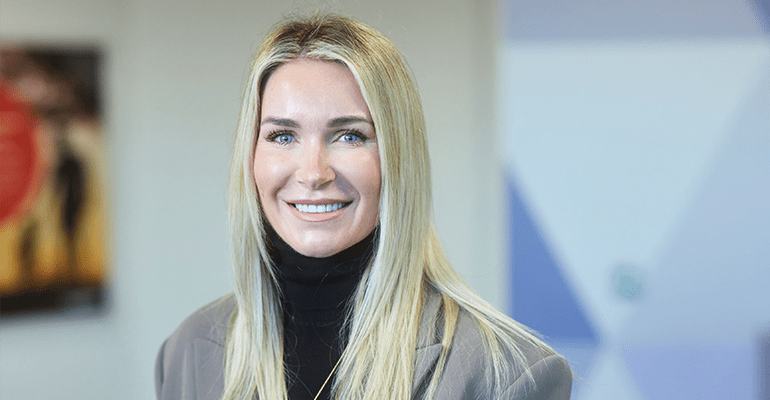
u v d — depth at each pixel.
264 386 1.11
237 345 1.15
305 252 0.99
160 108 3.06
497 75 3.03
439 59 3.04
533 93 3.05
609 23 3.01
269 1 3.04
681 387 3.11
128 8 3.14
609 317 3.12
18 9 3.03
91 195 3.17
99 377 3.26
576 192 3.08
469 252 3.11
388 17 2.96
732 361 3.08
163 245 3.11
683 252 3.07
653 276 3.09
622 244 3.09
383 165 0.97
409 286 1.04
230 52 3.06
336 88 0.94
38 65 3.06
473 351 1.01
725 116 3.01
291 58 0.97
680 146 3.04
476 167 3.11
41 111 3.08
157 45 3.03
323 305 1.08
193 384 1.20
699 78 3.00
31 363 3.16
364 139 0.97
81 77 3.13
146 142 3.06
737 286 3.05
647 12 3.00
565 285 3.11
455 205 3.10
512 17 3.02
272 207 1.01
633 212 3.08
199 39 3.05
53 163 3.11
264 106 0.99
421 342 1.03
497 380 0.98
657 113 3.03
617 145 3.06
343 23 1.00
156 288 3.12
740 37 2.98
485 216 3.12
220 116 3.08
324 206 0.98
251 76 1.02
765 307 3.04
